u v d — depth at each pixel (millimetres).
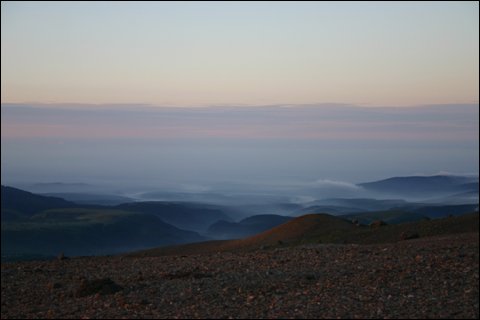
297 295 15359
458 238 31812
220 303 14727
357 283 16969
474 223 44812
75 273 24922
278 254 26734
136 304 14930
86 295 17641
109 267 26531
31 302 18031
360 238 51844
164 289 17297
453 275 17641
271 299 15016
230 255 28938
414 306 13883
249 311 13672
